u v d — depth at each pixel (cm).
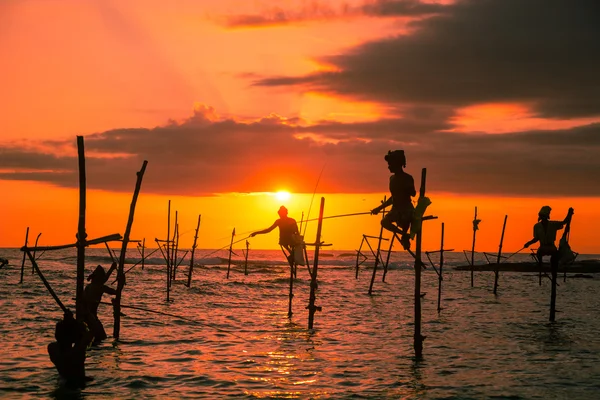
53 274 5147
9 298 3109
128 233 1975
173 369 1509
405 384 1393
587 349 1866
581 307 3231
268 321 2506
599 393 1322
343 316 2728
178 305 3100
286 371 1516
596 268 8175
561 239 2377
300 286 4753
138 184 1983
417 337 1719
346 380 1427
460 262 12144
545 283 5494
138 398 1241
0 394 1250
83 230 1487
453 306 3238
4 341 1831
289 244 2333
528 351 1828
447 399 1270
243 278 5884
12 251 15138
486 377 1470
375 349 1848
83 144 1486
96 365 1531
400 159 1486
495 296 3956
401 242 1517
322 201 2312
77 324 1373
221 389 1325
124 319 2398
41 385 1323
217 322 2430
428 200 1502
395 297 3853
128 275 5506
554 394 1314
